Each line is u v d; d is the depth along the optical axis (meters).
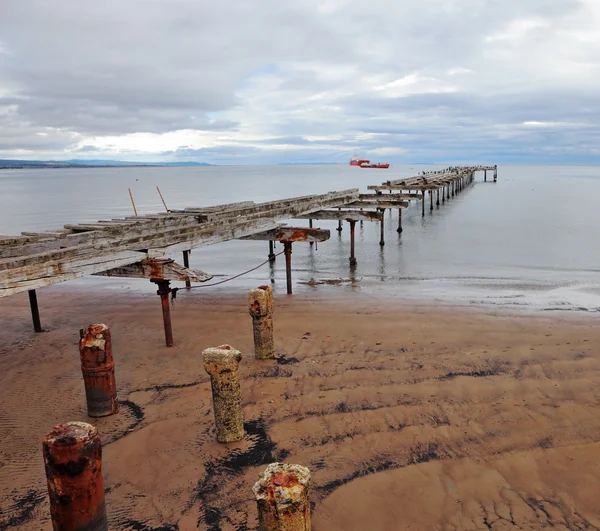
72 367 8.15
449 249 20.28
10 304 12.38
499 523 4.46
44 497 4.93
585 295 12.34
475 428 5.91
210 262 18.45
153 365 8.09
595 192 54.75
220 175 172.00
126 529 4.51
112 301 12.45
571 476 5.03
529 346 8.33
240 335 9.43
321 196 17.89
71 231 11.03
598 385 6.86
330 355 8.19
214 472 5.26
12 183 114.81
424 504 4.72
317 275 15.52
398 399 6.63
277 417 6.28
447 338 8.80
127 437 5.95
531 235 23.72
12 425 6.30
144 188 82.94
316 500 4.80
